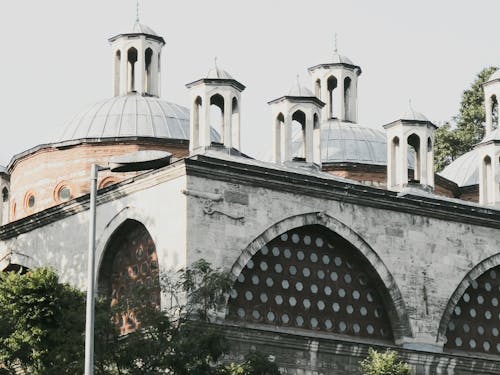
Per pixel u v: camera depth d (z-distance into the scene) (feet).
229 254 281.54
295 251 294.05
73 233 303.48
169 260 280.10
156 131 361.30
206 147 301.43
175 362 232.73
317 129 317.22
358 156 373.81
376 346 293.84
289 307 290.35
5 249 319.06
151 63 380.58
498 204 333.21
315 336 288.30
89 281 210.59
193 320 249.96
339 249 299.58
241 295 285.43
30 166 365.40
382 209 302.66
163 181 284.61
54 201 357.82
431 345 301.84
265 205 287.48
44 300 248.73
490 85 376.48
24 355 248.73
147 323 239.09
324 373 288.30
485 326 314.35
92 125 363.35
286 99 312.71
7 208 383.45
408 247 304.09
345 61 390.63
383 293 301.02
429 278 305.12
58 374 238.89
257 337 280.92
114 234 293.43
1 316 248.32
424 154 322.75
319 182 293.84
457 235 311.27
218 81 303.48
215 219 281.54
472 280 311.27
